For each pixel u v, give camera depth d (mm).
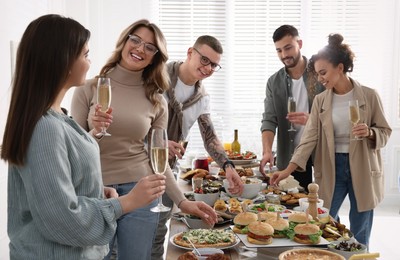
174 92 2926
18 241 1406
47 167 1302
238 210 2238
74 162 1397
